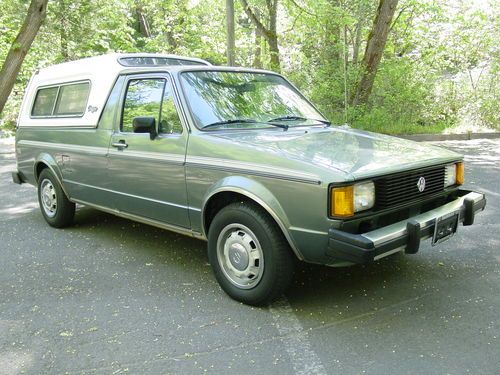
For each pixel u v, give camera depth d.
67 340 3.21
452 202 3.88
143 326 3.38
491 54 15.80
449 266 4.33
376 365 2.84
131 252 4.96
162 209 4.27
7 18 16.64
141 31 26.09
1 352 3.09
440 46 15.90
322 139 3.97
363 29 15.52
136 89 4.59
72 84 5.50
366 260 2.99
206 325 3.38
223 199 3.88
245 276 3.65
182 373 2.81
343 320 3.40
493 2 15.76
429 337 3.13
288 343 3.11
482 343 3.04
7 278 4.31
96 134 4.92
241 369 2.84
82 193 5.27
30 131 6.07
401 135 13.38
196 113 4.05
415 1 14.13
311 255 3.27
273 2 15.78
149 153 4.27
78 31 17.88
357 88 14.02
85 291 4.00
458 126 14.55
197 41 21.92
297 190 3.23
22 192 8.04
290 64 16.16
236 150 3.64
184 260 4.70
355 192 3.14
